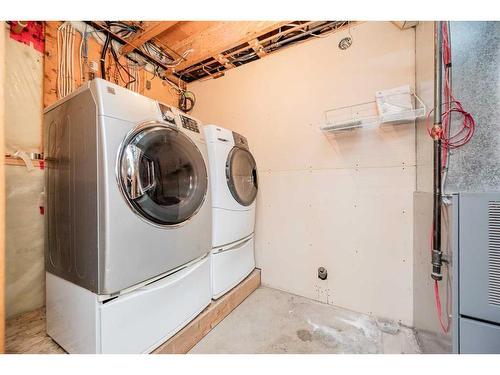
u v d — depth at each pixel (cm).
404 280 170
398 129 174
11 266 155
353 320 174
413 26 167
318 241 205
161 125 130
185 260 140
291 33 212
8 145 155
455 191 109
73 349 116
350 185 192
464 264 92
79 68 190
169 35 223
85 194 109
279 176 227
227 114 263
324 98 204
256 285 227
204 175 159
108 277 100
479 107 105
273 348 142
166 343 127
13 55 157
